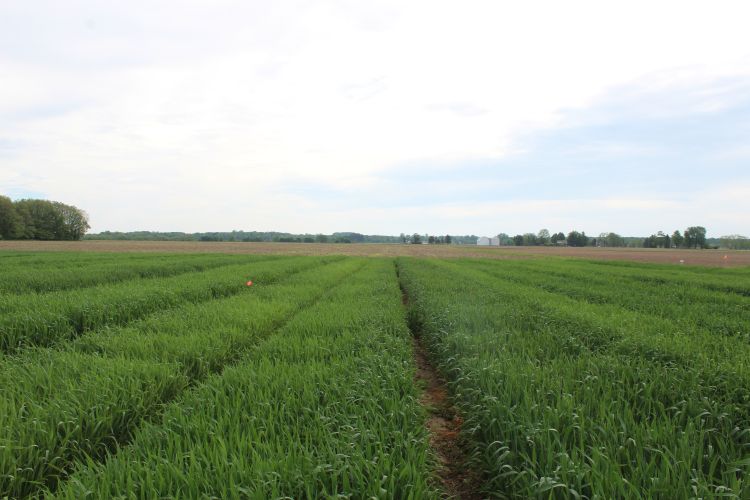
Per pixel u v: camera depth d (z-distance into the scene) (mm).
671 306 11352
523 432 3564
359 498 2877
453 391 6012
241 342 7164
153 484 2943
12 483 3105
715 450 3600
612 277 21484
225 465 3061
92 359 5535
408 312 11703
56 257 32250
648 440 3414
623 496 2740
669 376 4879
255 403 4219
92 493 2840
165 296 11062
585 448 3471
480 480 3824
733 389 4574
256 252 59219
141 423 4102
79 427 3758
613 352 6121
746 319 9852
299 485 2889
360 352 6168
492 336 7195
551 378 4867
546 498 2988
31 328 7469
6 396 4344
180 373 5426
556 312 9430
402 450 3557
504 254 76438
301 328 7941
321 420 3881
